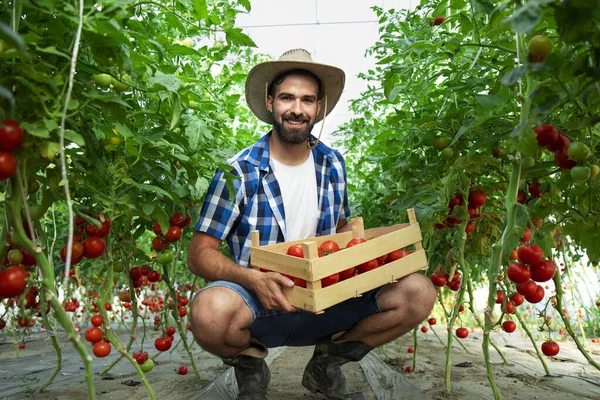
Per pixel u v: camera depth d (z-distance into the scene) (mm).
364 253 1898
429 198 2254
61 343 4629
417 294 2090
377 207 3961
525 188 2244
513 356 3598
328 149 2555
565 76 1243
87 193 1900
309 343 2318
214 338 1958
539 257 1686
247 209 2295
